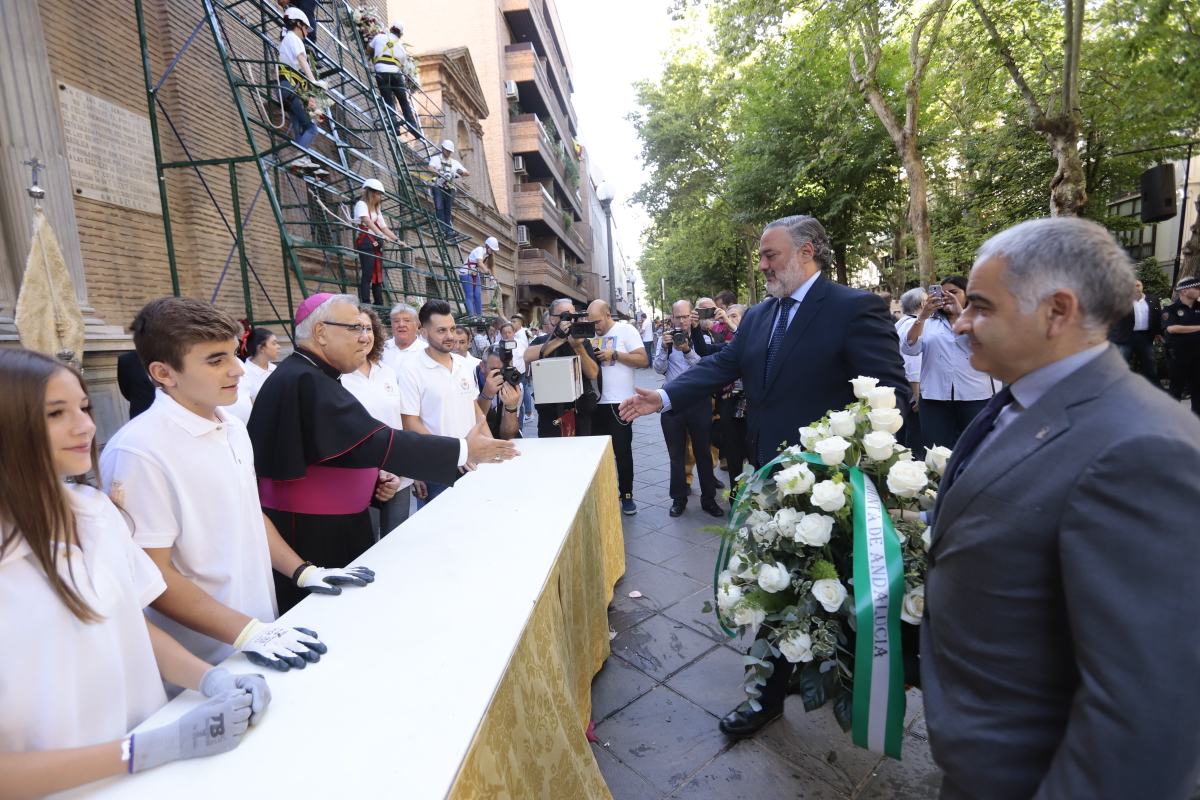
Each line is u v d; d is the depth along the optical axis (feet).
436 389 11.00
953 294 14.30
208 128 18.10
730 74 52.06
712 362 8.79
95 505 3.60
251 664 3.95
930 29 38.68
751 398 8.17
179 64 17.11
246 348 11.80
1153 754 2.46
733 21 34.50
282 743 3.18
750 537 6.11
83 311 13.41
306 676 3.77
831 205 47.60
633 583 11.46
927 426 15.08
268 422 6.09
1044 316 3.19
